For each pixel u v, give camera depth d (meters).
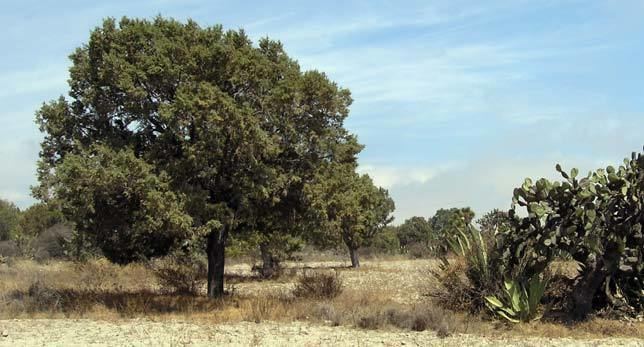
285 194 21.22
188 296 23.91
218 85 20.64
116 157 19.09
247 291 27.53
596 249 17.12
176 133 19.38
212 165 20.47
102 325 17.78
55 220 62.50
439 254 24.17
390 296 24.12
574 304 17.92
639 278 18.42
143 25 21.16
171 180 19.53
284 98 20.52
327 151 22.27
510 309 17.67
